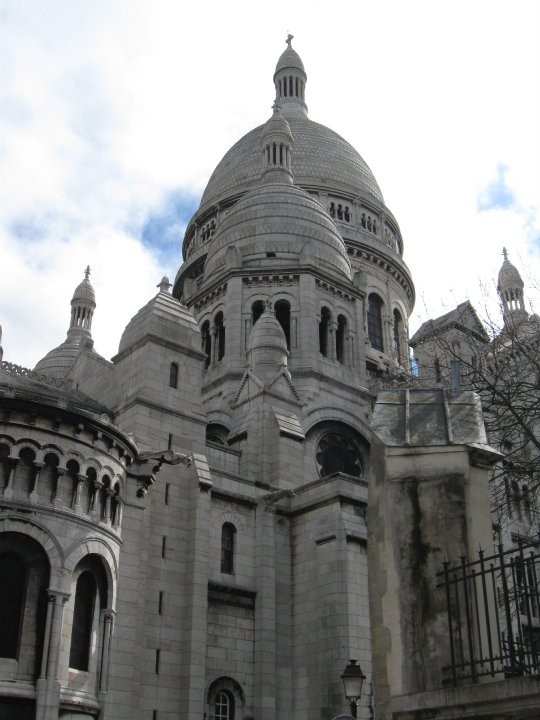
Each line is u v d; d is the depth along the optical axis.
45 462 33.22
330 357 58.69
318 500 44.94
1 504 31.44
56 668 30.08
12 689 29.12
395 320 79.19
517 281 72.50
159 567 39.47
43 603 31.30
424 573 15.34
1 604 30.56
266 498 45.50
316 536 44.12
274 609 43.16
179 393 44.62
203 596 39.78
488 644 14.76
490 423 30.19
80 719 31.06
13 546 31.48
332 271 61.81
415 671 14.59
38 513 32.12
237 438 50.41
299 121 88.12
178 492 41.81
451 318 47.00
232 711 40.12
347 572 42.19
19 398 33.09
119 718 34.09
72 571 32.28
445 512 15.79
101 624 33.75
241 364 57.16
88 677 32.22
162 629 38.34
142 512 38.41
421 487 16.09
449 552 15.45
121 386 45.22
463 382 32.19
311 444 53.75
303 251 60.44
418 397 18.17
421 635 14.84
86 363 50.47
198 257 78.69
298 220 63.28
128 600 36.38
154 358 44.38
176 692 37.69
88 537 33.44
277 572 44.44
